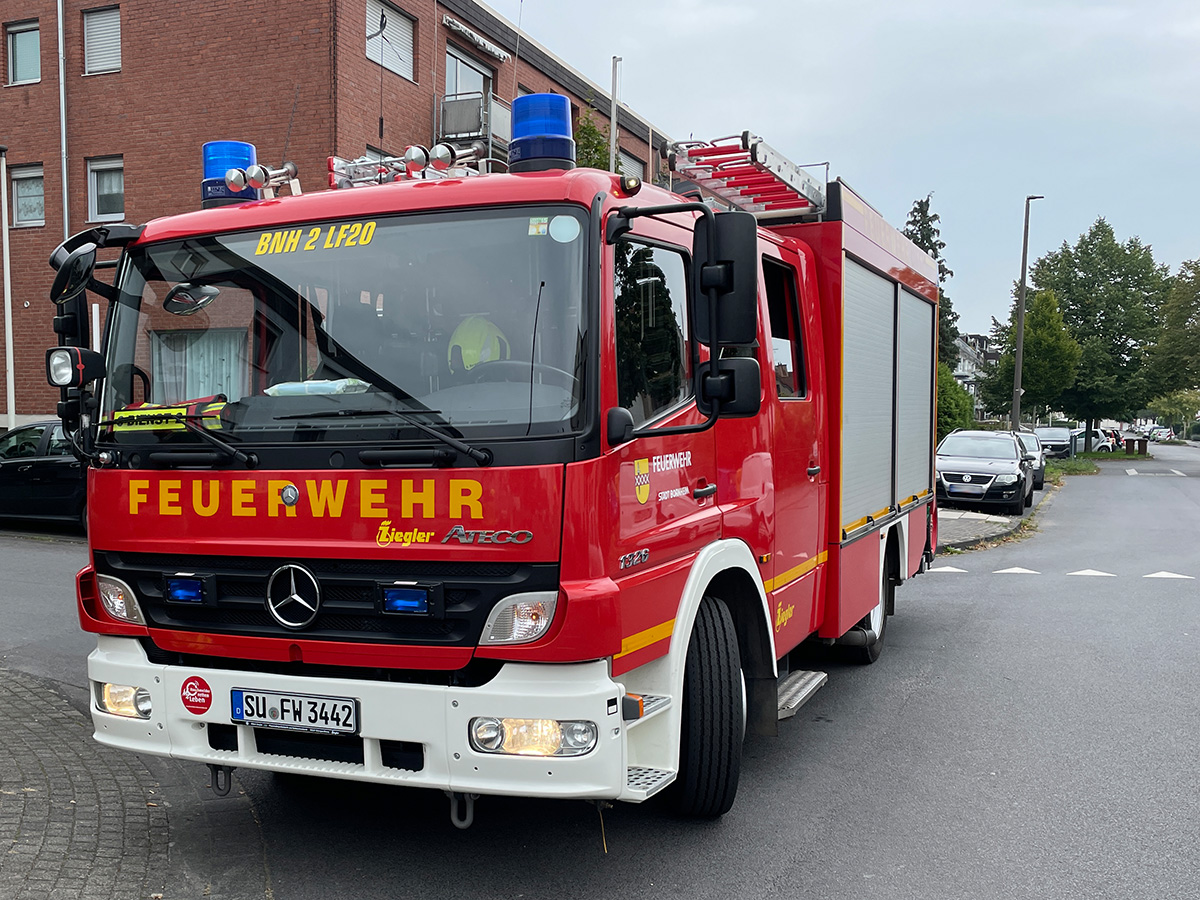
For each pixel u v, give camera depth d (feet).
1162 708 21.83
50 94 64.13
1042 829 15.11
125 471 12.89
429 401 11.62
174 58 60.03
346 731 11.66
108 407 13.37
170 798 15.64
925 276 28.37
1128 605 34.55
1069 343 159.63
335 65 55.88
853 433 21.02
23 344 67.26
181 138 60.39
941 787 16.90
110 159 63.41
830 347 19.86
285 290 12.67
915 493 27.76
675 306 13.66
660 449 12.75
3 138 65.87
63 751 17.39
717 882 13.14
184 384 12.98
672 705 12.82
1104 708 21.81
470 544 11.20
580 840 14.43
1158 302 188.85
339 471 11.71
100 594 13.19
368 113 58.23
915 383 27.37
